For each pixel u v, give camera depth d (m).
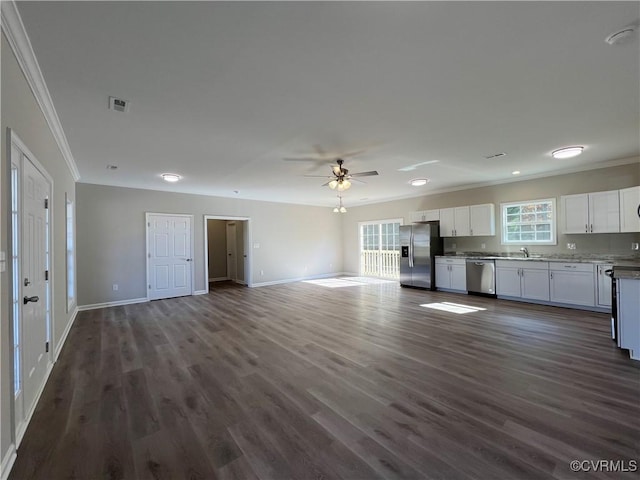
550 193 5.64
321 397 2.38
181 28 1.75
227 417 2.13
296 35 1.84
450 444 1.81
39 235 2.61
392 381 2.62
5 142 1.73
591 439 1.83
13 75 1.85
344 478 1.57
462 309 5.18
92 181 5.66
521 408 2.18
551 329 3.99
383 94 2.59
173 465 1.68
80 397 2.43
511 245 6.21
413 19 1.71
